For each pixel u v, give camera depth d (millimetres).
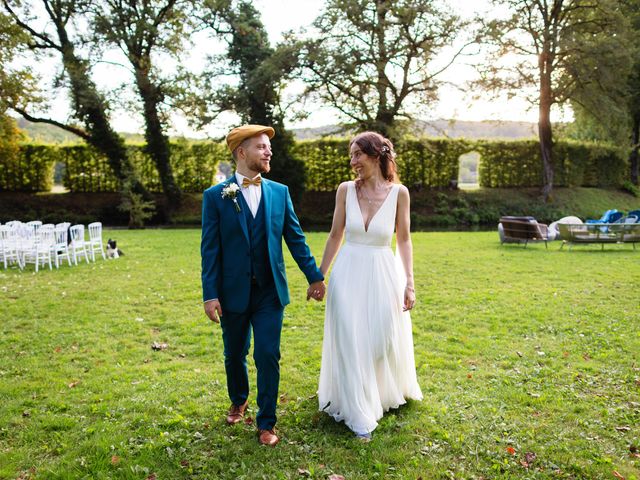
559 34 23734
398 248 3453
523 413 3398
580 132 33500
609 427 3180
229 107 23406
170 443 2988
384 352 3270
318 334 5340
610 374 4098
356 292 3244
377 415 3205
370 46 21438
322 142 27297
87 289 7797
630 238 12383
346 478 2652
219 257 3064
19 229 10070
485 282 8227
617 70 23406
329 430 3170
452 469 2740
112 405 3549
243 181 3078
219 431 3164
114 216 24344
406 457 2844
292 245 3254
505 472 2680
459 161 28094
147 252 12328
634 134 30172
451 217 24906
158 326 5711
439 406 3498
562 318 5887
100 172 25484
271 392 3023
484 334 5316
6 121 21516
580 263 10242
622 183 30734
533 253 11898
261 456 2861
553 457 2830
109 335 5359
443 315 6098
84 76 21297
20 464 2803
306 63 21750
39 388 3871
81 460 2820
